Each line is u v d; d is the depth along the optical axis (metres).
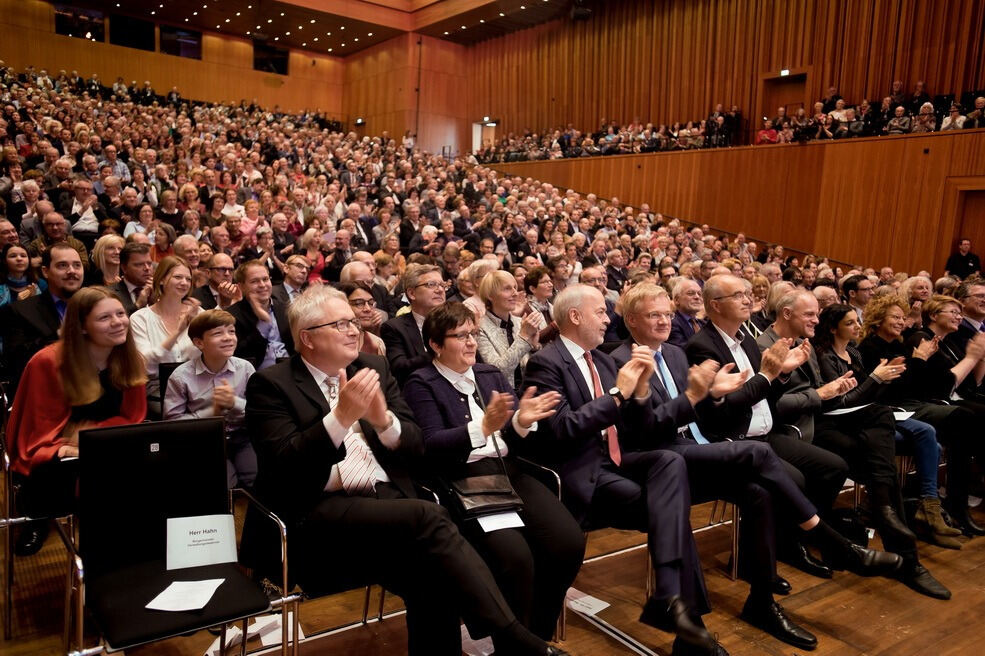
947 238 10.54
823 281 8.82
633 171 15.09
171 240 5.67
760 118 14.91
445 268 6.49
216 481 2.08
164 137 12.17
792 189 12.48
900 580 3.05
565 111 19.27
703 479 2.72
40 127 10.12
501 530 2.22
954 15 12.01
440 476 2.36
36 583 2.70
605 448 2.66
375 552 2.03
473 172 15.00
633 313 2.93
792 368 3.00
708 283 3.26
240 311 3.90
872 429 3.37
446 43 21.62
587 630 2.59
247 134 14.81
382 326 3.74
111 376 2.46
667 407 2.64
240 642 2.40
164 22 20.58
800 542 3.18
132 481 1.97
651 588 2.64
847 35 13.43
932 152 10.66
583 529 2.54
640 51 17.30
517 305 3.98
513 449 2.59
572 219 12.14
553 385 2.66
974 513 3.95
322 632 2.49
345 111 23.61
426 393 2.48
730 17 15.38
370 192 11.62
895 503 3.24
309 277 6.32
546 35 19.67
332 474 2.16
